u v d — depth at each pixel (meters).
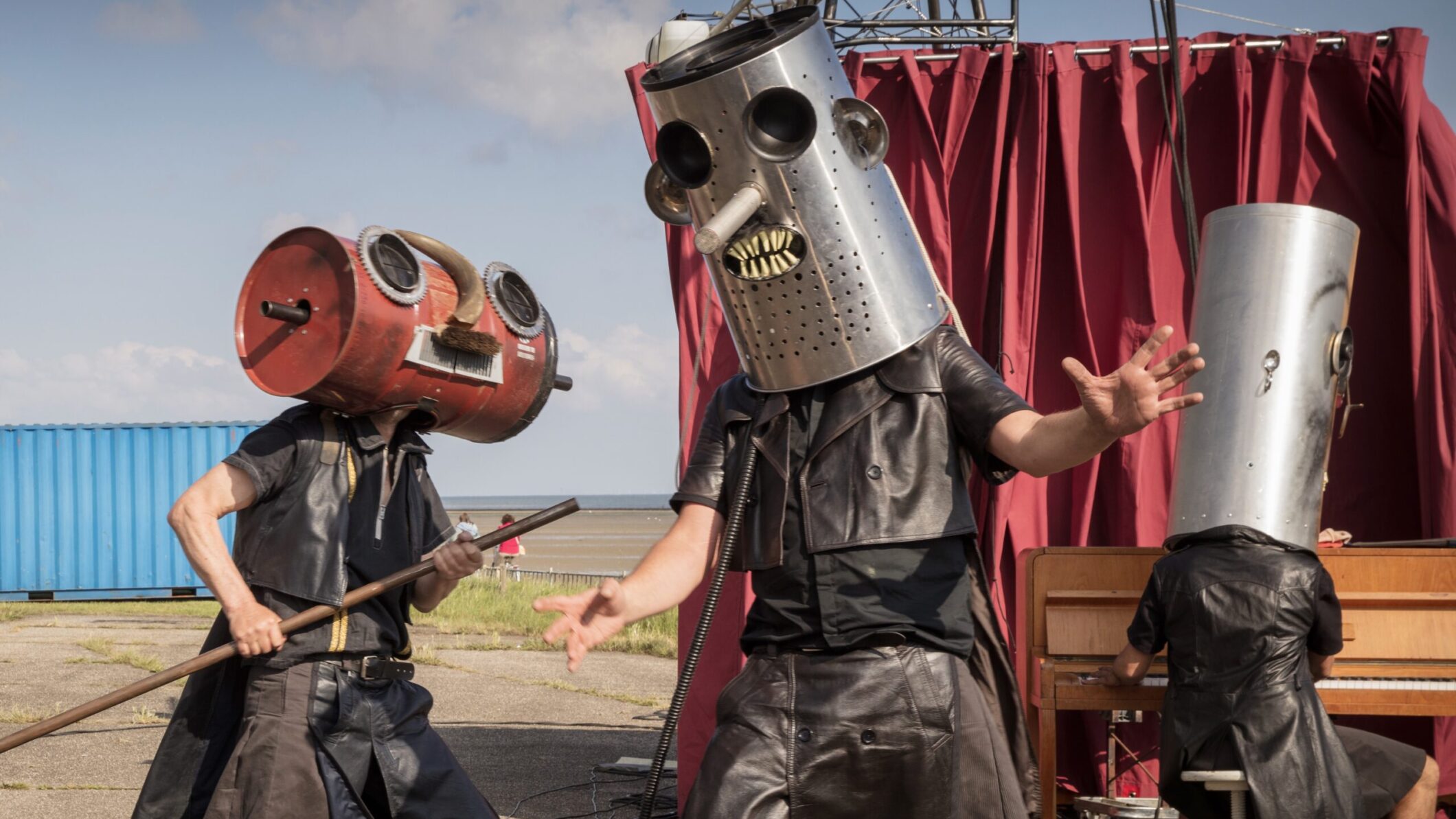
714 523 2.47
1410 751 3.87
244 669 3.05
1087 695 4.09
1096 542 5.36
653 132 5.03
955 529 2.29
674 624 12.85
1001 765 2.28
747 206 2.25
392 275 2.95
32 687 8.62
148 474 19.06
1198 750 3.54
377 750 2.99
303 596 2.93
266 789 2.84
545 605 2.23
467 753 6.32
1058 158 5.33
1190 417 3.79
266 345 2.97
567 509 3.12
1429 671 4.09
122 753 6.09
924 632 2.25
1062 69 5.28
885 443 2.32
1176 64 4.82
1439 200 5.15
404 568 3.14
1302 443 3.64
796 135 2.27
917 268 2.44
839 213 2.31
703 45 2.47
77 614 16.48
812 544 2.26
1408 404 5.23
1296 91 5.21
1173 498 3.83
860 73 5.30
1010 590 5.19
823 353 2.33
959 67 5.22
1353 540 5.25
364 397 2.97
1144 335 5.20
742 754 2.23
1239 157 5.22
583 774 5.80
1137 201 5.20
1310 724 3.45
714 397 2.61
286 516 2.99
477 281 3.13
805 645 2.29
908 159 5.29
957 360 2.39
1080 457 2.11
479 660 10.70
